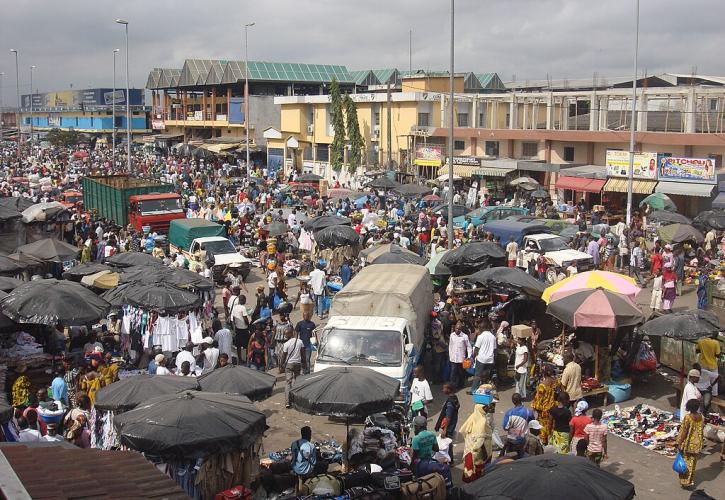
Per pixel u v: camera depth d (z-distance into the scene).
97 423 13.84
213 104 86.94
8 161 78.50
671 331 15.91
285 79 83.00
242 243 35.75
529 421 13.18
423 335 18.83
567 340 18.08
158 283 19.12
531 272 27.14
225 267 29.05
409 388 15.98
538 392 14.84
